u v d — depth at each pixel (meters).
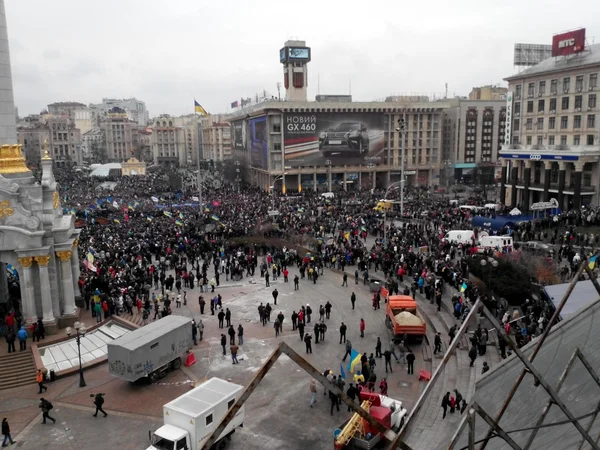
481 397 11.95
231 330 36.12
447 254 52.72
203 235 65.50
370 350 35.47
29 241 37.28
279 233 66.75
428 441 23.53
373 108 127.44
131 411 28.23
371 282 48.25
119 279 46.25
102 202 93.56
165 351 31.84
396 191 115.12
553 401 8.32
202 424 23.03
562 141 84.75
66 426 26.86
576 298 32.38
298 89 141.75
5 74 40.47
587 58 80.12
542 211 79.25
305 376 31.97
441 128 139.75
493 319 8.22
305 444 24.77
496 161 155.38
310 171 125.25
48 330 37.88
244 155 149.88
